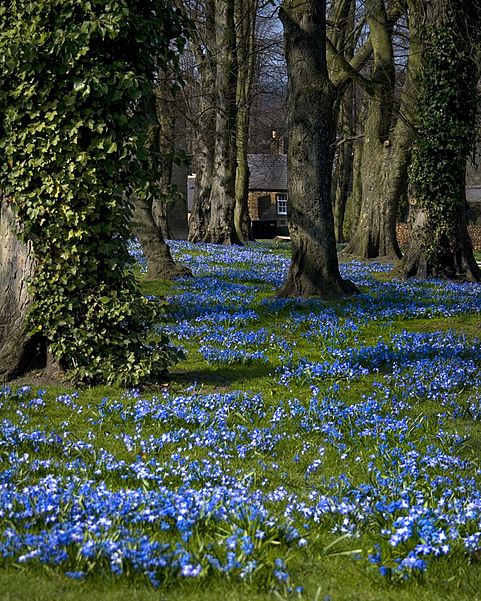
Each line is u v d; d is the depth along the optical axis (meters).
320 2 18.52
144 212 23.12
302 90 18.70
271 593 4.34
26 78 9.73
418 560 4.69
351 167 63.28
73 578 4.34
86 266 10.13
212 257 30.84
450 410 9.67
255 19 40.12
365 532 5.45
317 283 19.05
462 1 23.69
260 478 6.89
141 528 5.16
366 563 4.89
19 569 4.47
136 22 9.84
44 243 10.14
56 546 4.64
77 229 9.98
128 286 10.46
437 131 24.22
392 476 6.78
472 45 23.52
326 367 11.65
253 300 18.97
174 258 29.81
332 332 14.80
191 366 12.12
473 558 5.15
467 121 24.31
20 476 6.35
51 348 10.23
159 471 6.75
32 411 9.04
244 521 5.23
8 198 10.23
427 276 25.00
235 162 40.44
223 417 8.79
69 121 9.85
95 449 7.55
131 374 10.18
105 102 9.88
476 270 25.12
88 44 9.55
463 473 7.18
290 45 18.75
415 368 11.86
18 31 9.66
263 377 11.45
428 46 24.20
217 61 36.88
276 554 4.95
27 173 9.95
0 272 10.53
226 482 6.48
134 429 8.48
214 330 14.94
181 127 45.00
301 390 10.77
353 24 39.78
